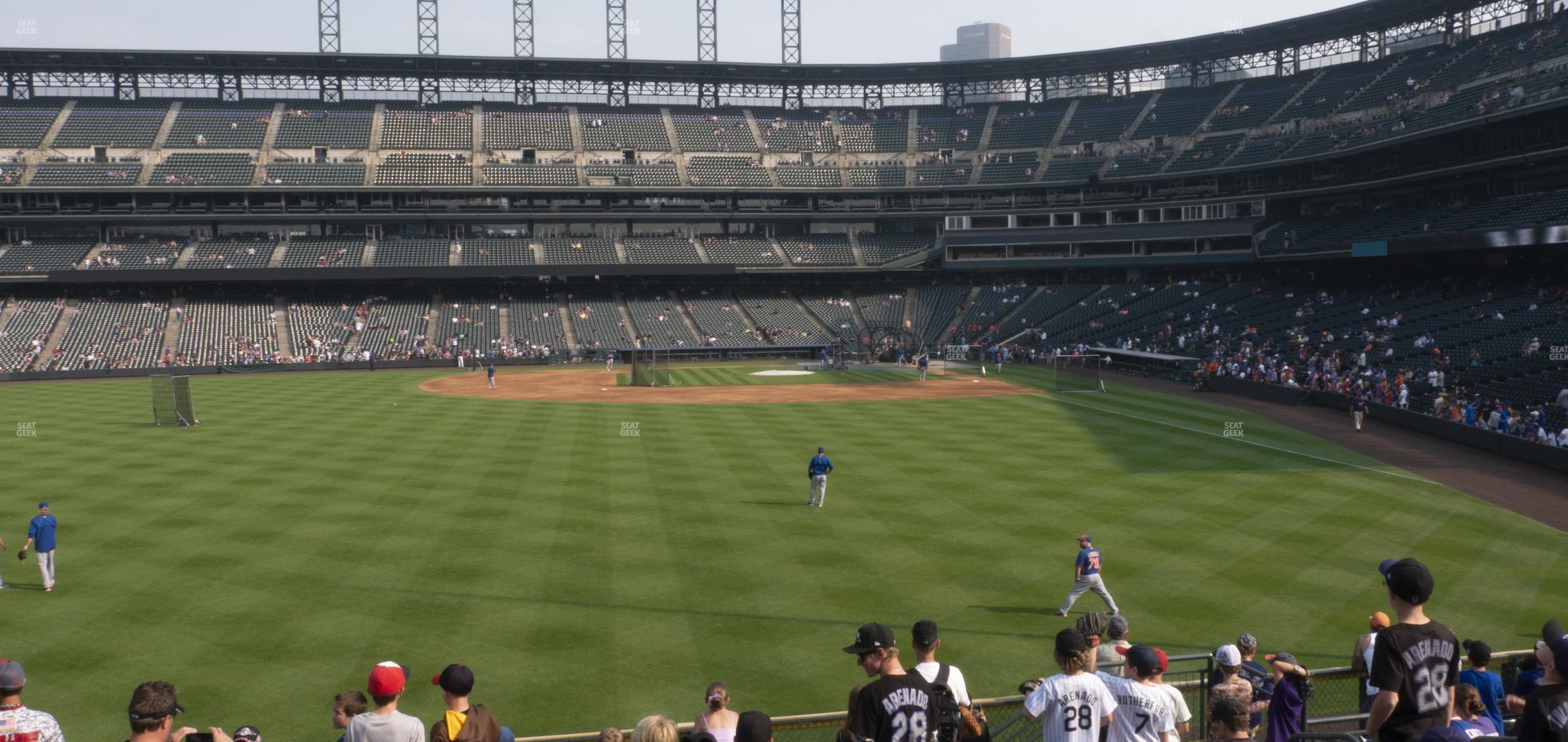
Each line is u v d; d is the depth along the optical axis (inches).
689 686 699.4
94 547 1031.6
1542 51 2871.6
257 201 3909.9
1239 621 815.7
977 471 1441.9
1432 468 1461.6
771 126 4547.2
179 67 4173.2
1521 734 300.7
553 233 4217.5
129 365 3326.8
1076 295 3912.4
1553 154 2517.2
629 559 997.2
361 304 3912.4
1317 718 526.9
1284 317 3061.0
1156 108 4220.0
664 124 4490.7
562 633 797.2
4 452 1608.0
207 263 3735.2
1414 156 3070.9
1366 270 3206.2
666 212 4190.5
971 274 4306.1
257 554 1009.5
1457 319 2465.6
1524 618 816.3
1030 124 4402.1
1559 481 1366.9
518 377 3144.7
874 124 4566.9
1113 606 831.7
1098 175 3946.9
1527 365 2023.9
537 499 1263.5
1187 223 3722.9
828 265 4156.0
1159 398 2438.5
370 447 1664.6
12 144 3836.1
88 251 3742.6
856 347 3873.0
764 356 3890.3
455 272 3865.7
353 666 732.0
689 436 1803.6
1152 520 1143.6
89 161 3846.0
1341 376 2298.2
